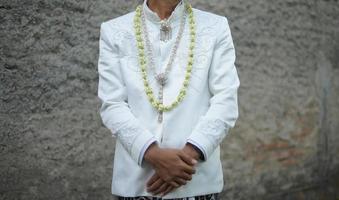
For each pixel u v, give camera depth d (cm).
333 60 451
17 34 292
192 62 197
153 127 192
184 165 182
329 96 449
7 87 290
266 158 404
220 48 201
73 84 312
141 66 198
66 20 307
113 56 202
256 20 392
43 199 304
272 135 407
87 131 318
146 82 196
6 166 291
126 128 190
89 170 319
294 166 425
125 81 197
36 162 300
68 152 311
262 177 403
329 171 453
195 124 193
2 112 289
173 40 200
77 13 311
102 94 200
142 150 186
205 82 197
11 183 293
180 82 195
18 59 293
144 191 193
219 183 200
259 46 395
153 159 185
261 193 402
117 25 206
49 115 304
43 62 301
